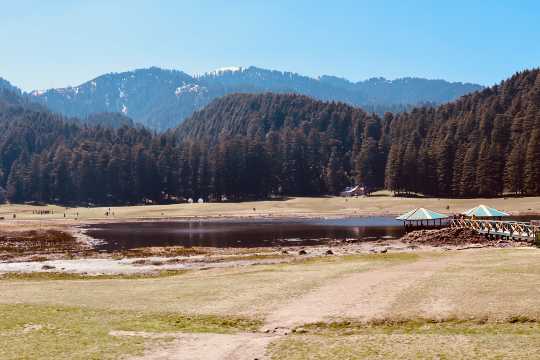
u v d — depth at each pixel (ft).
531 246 149.89
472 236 187.93
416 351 53.72
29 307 80.84
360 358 52.39
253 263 144.66
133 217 378.32
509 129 476.13
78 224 325.83
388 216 348.18
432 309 70.95
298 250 179.63
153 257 169.37
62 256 176.55
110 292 93.30
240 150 568.41
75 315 75.31
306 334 64.64
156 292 91.50
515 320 65.10
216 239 231.09
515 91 612.29
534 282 80.64
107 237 245.65
